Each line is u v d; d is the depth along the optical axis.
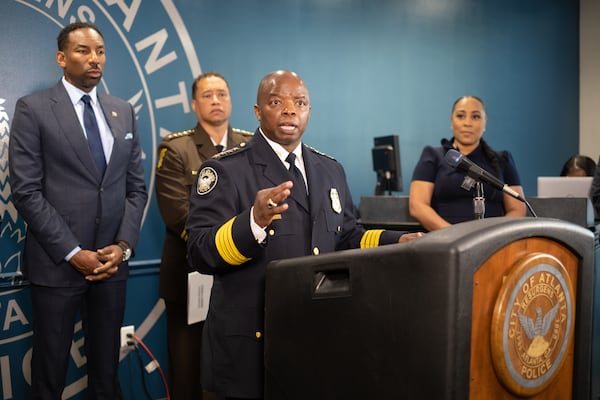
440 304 0.97
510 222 1.04
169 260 3.20
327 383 1.17
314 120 4.67
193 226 1.64
